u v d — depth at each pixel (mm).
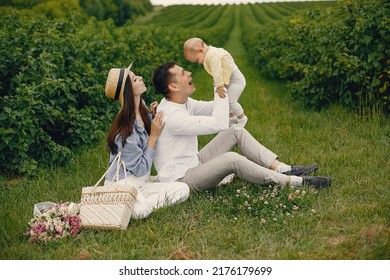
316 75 9680
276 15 69312
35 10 29688
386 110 8742
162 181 5547
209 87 15883
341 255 4422
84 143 8055
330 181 5723
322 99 9820
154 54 13805
